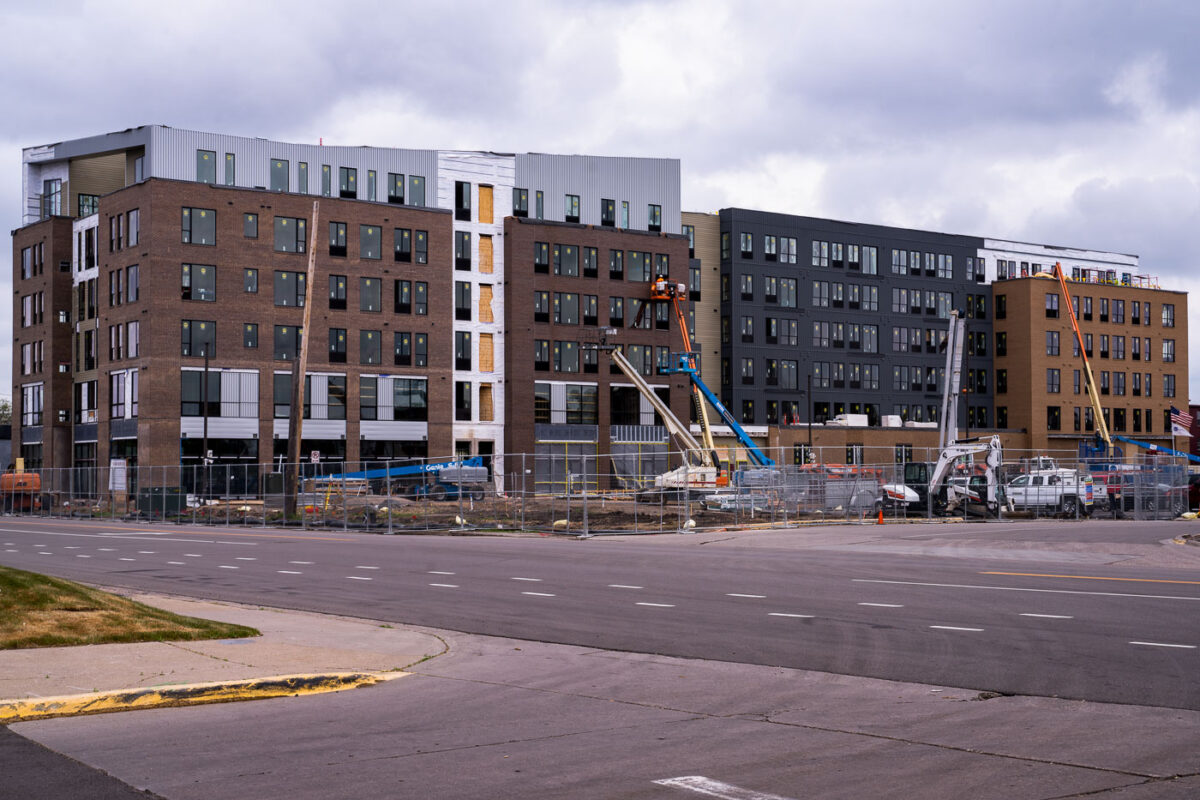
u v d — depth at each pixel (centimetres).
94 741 875
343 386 7775
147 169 7550
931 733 908
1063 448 10431
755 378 9656
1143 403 10950
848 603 1781
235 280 7450
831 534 3834
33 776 761
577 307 8612
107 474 6406
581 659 1320
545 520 4450
